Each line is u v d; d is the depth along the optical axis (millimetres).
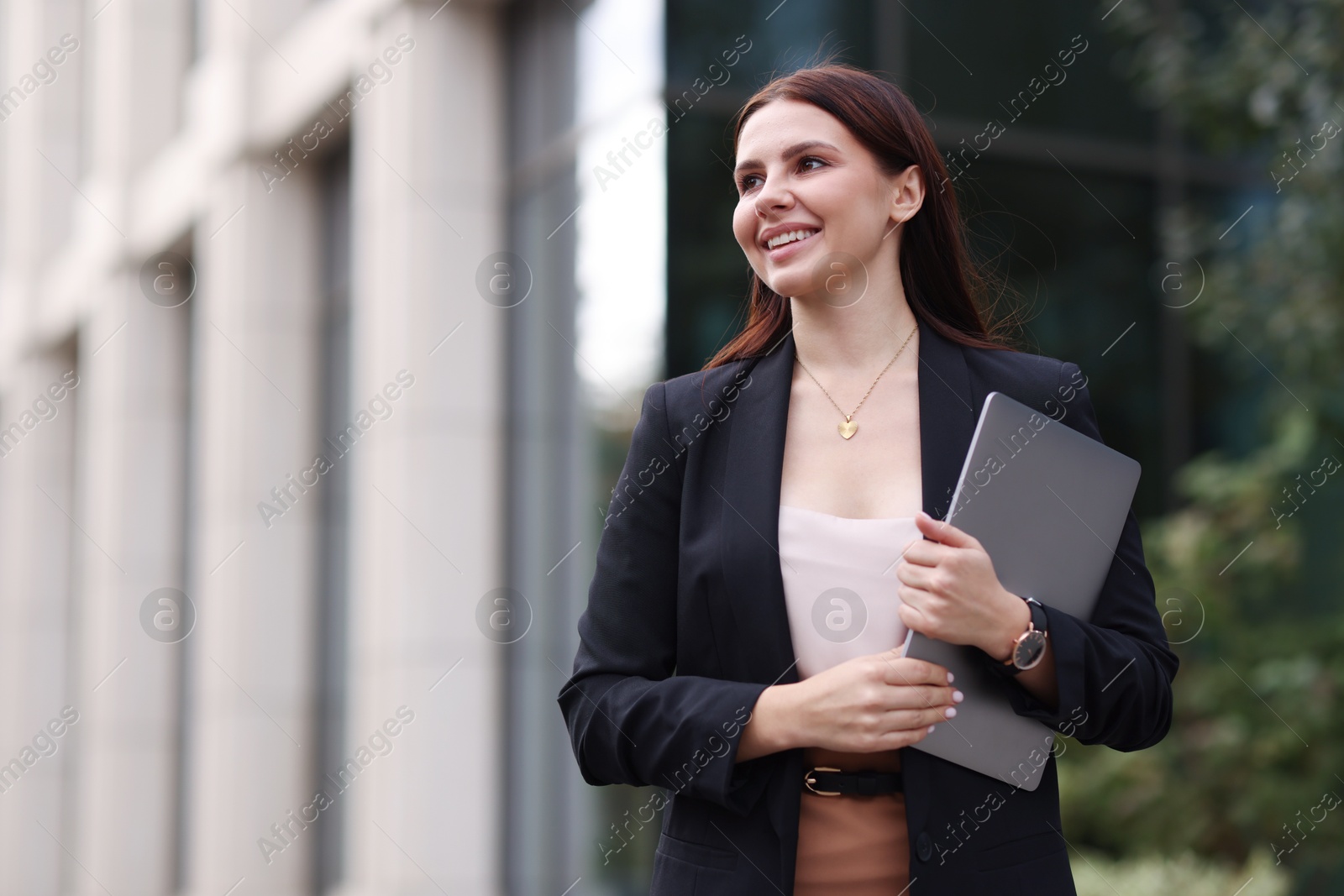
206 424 16281
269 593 15172
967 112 11883
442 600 11688
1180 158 12820
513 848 11555
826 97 3229
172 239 18656
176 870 19094
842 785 3000
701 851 3049
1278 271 11164
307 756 15148
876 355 3277
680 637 3197
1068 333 12375
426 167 12008
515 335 12023
